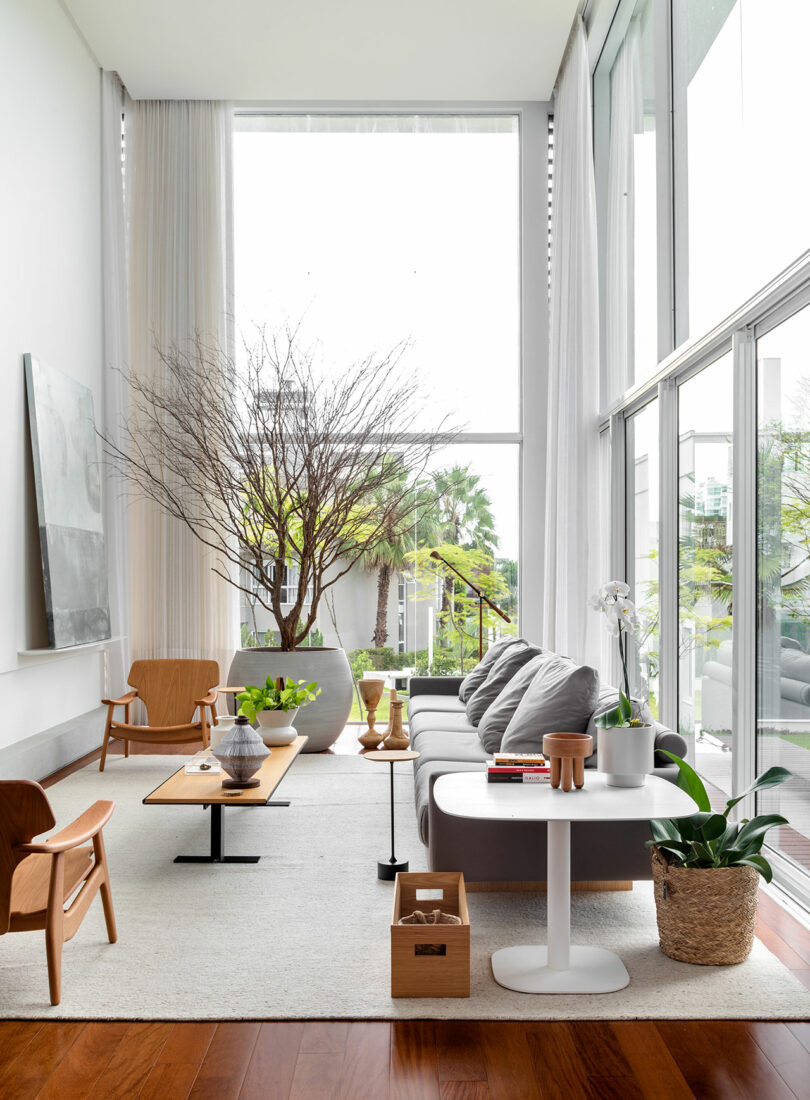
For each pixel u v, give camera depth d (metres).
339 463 6.69
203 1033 2.51
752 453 3.91
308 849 4.16
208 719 6.38
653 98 5.46
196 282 7.61
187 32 6.79
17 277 5.61
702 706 4.57
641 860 3.20
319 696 6.30
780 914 3.38
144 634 7.60
